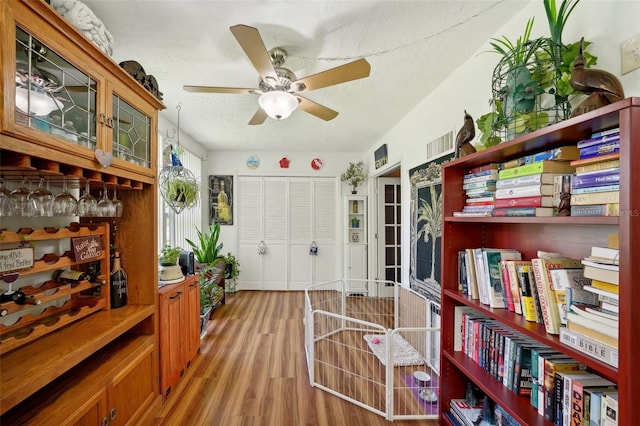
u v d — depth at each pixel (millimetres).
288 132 3803
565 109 1136
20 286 1377
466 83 2035
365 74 1697
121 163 1485
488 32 1709
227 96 2625
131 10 1501
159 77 2256
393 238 4758
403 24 1633
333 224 5078
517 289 1184
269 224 5016
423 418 1803
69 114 1168
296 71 2152
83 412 1238
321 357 2592
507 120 1229
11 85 899
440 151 2406
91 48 1238
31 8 970
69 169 1237
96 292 1775
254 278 5004
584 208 873
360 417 1824
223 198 4914
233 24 1625
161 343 1914
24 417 1106
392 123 3424
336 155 5047
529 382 1164
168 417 1802
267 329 3225
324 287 5031
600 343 806
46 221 1595
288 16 1560
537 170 1026
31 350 1222
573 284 964
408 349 2736
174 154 2916
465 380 1591
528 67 1246
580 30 1226
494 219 1234
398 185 4770
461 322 1590
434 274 2527
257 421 1776
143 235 1838
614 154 782
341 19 1586
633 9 1026
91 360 1520
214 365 2428
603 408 843
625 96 1053
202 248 4062
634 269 704
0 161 992
